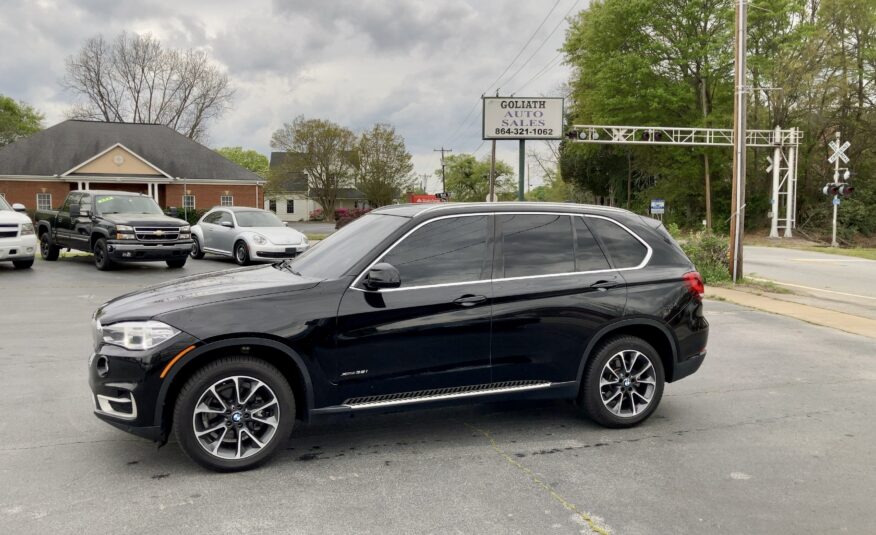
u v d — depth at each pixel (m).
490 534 3.29
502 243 4.66
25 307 10.09
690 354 5.14
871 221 39.44
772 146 37.34
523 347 4.58
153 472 4.01
